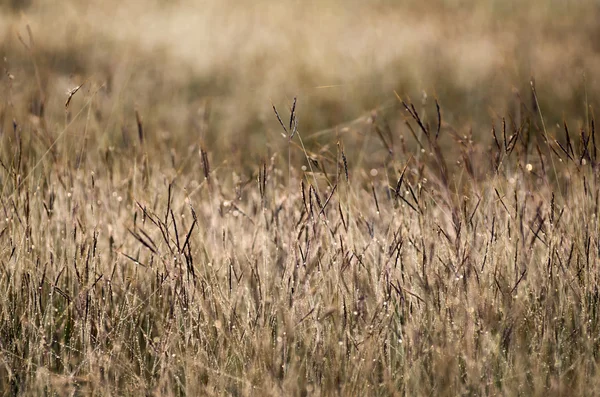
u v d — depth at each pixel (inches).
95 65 1038.4
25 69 960.9
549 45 1202.0
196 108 908.6
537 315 338.0
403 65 1088.8
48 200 428.8
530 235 385.1
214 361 322.7
